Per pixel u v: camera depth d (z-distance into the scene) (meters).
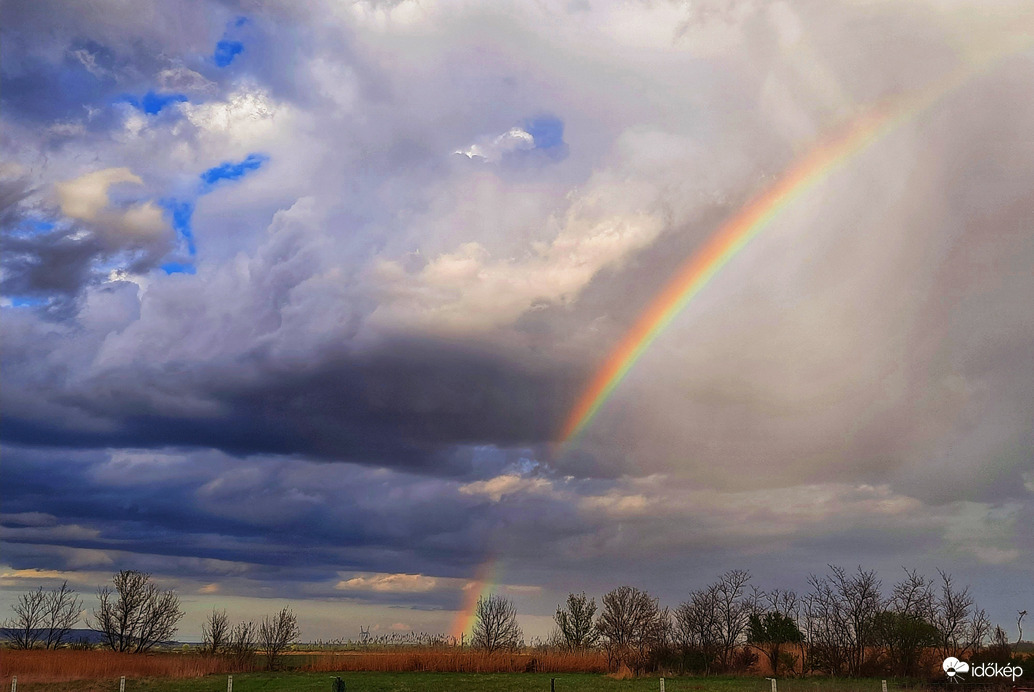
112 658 73.19
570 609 94.19
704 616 77.12
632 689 54.72
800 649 71.69
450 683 60.34
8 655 73.25
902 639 66.38
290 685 58.56
